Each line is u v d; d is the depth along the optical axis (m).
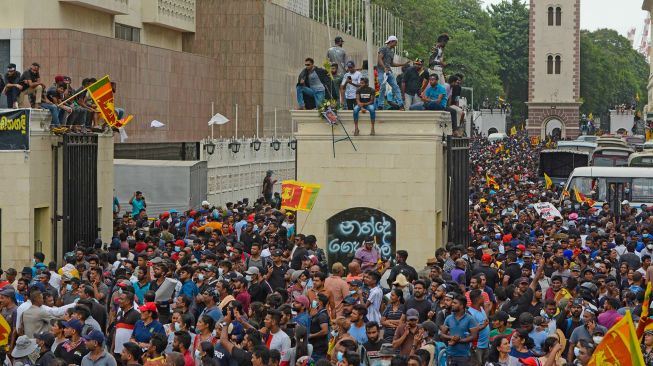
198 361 36.00
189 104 123.88
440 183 60.22
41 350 35.94
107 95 62.06
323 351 38.25
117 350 38.06
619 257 55.56
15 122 58.25
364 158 59.00
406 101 60.69
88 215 63.22
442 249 50.41
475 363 38.31
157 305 41.59
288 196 58.19
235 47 132.62
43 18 97.31
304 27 149.62
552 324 39.25
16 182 58.56
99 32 107.75
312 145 59.41
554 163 134.75
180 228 61.81
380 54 60.44
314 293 40.62
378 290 41.31
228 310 35.69
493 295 42.75
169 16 123.31
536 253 51.22
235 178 109.75
